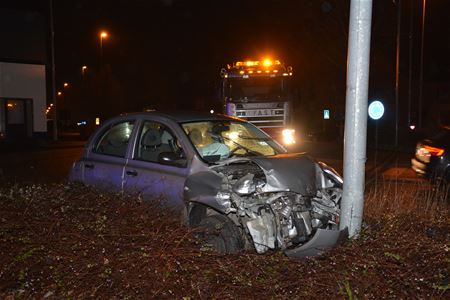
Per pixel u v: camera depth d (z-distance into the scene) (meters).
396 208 6.66
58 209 5.11
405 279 4.16
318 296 4.09
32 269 4.40
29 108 30.19
